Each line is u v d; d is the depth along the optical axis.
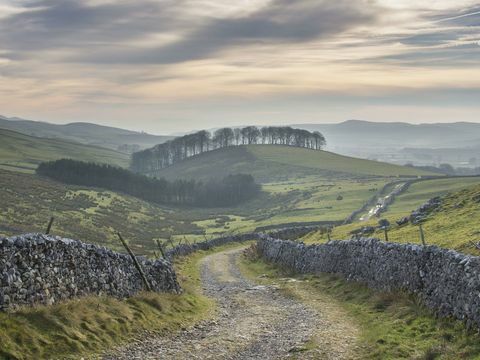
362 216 103.75
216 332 22.50
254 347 20.11
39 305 17.83
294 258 46.47
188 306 27.03
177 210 189.25
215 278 45.44
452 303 19.61
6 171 185.25
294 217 133.50
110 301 21.69
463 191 47.00
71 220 126.75
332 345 19.47
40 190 163.00
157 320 22.50
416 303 22.98
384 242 29.45
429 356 16.09
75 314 18.59
